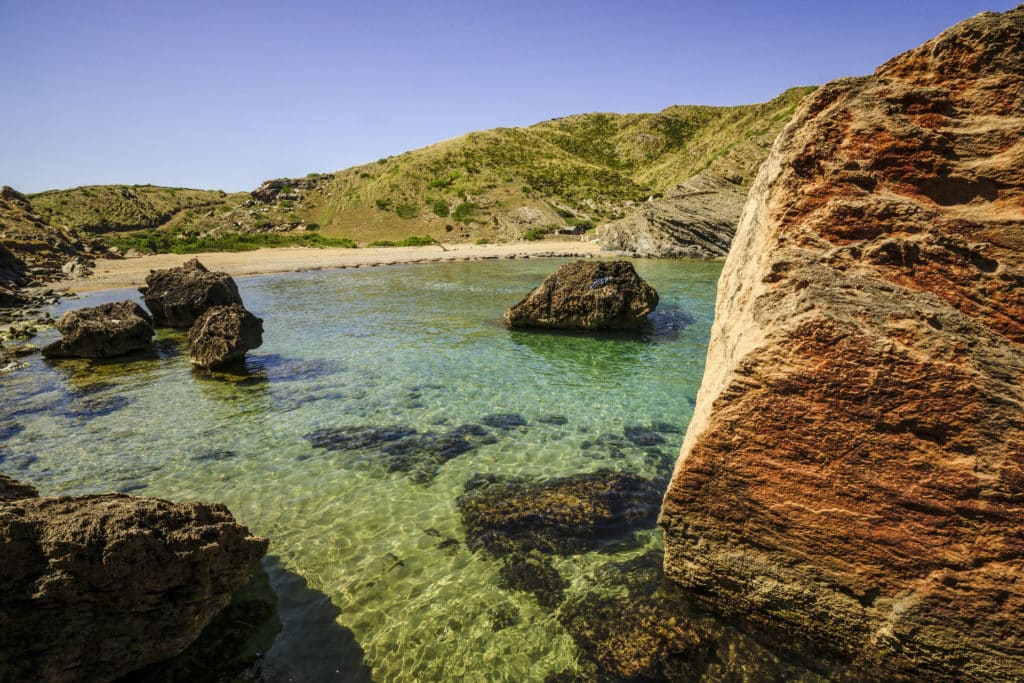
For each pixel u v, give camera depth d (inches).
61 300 1336.1
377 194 4111.7
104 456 420.8
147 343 805.9
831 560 192.7
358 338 828.6
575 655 213.6
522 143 5595.5
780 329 187.6
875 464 180.2
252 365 680.4
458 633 228.1
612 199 4170.8
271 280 1653.5
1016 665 170.4
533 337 819.4
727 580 217.6
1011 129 192.7
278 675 207.3
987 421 167.5
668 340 786.2
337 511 329.7
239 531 236.2
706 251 1996.8
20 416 514.9
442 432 455.8
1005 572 169.2
